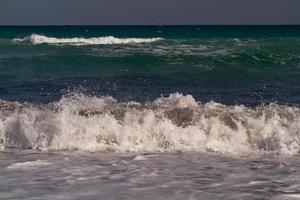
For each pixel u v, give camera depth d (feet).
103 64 77.97
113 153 25.26
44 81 59.31
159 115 30.22
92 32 291.17
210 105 33.94
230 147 26.48
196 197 17.24
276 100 44.98
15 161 23.24
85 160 23.49
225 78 62.80
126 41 129.59
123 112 30.81
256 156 24.72
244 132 28.04
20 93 49.03
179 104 34.14
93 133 27.58
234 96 47.98
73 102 33.53
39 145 26.68
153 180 19.69
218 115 30.27
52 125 27.50
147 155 24.80
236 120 29.48
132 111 30.94
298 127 28.37
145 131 27.91
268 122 29.17
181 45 110.22
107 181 19.49
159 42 123.75
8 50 103.24
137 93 49.60
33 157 24.18
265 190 18.10
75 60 78.74
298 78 62.23
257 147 26.55
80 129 27.73
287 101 44.27
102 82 58.90
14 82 58.13
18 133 27.55
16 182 19.27
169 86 55.62
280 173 20.89
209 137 27.63
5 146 26.84
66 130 27.45
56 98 45.55
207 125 28.66
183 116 30.22
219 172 21.11
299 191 17.92
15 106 33.45
